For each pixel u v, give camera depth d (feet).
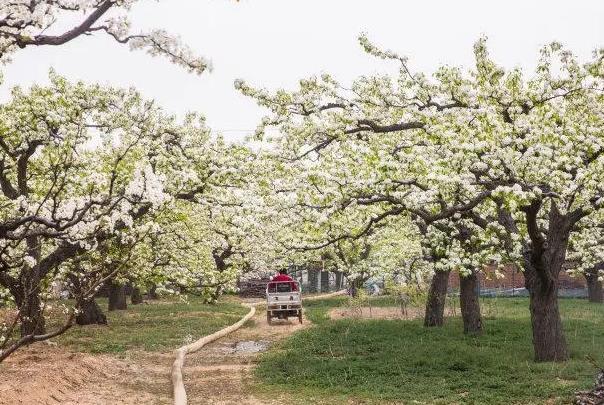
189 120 75.61
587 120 48.52
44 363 49.32
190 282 92.79
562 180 44.70
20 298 55.26
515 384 45.24
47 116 61.26
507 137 44.55
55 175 27.96
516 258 55.62
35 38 24.56
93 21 24.95
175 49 26.50
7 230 26.91
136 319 101.14
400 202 48.65
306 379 51.29
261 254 129.49
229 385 49.90
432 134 46.32
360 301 105.29
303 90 56.90
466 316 76.07
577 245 72.95
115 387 46.50
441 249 62.13
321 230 54.90
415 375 50.62
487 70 51.93
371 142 54.90
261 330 95.45
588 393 39.42
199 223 92.79
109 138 71.46
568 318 90.07
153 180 30.81
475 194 48.62
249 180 70.13
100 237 36.58
